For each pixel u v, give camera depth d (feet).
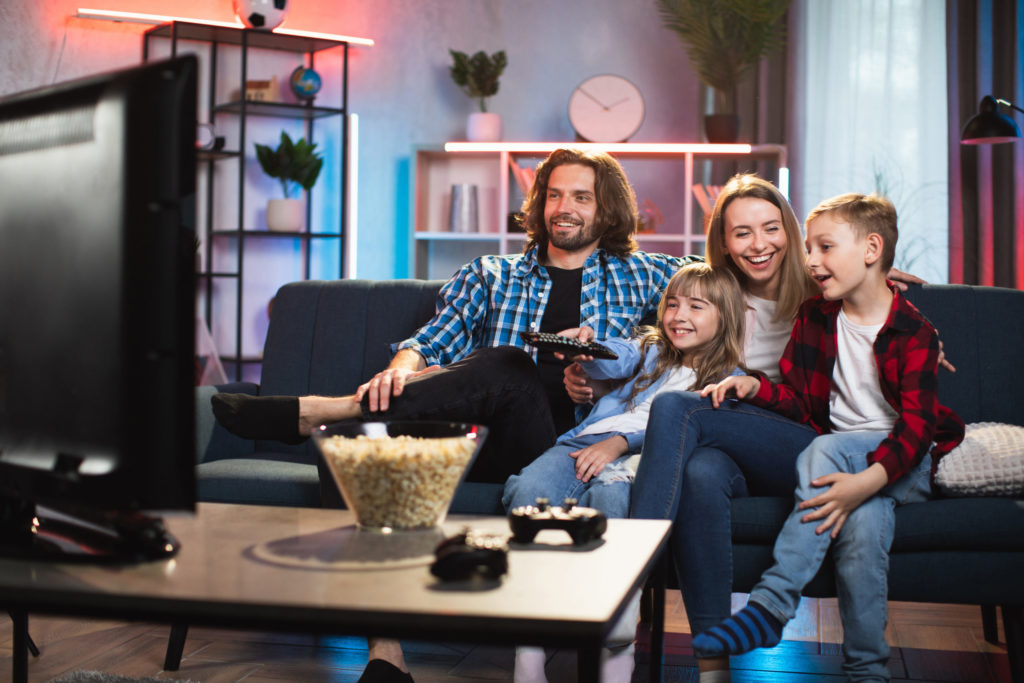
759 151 13.66
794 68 14.40
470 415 5.95
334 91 14.52
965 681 5.82
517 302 7.25
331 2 14.44
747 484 5.69
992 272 13.92
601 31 15.06
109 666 5.89
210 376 12.96
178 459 2.85
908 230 14.25
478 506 5.78
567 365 7.00
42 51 12.67
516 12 15.06
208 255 13.62
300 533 3.39
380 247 14.84
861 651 4.83
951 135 14.03
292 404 5.75
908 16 14.24
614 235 7.39
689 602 5.09
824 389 5.88
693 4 13.61
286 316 7.96
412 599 2.57
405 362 6.81
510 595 2.63
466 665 6.03
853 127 14.35
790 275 6.43
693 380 6.23
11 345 3.23
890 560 5.09
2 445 3.27
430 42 14.87
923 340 5.43
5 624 6.70
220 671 5.86
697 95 14.99
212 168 13.71
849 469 5.17
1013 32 13.69
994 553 5.10
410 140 14.87
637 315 7.23
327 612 2.49
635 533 3.58
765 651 6.42
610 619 2.47
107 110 2.93
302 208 13.60
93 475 2.92
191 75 2.85
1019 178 13.71
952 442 5.50
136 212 2.84
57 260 3.06
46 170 3.12
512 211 14.75
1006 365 6.65
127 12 13.07
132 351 2.84
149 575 2.81
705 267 6.37
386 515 3.39
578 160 7.30
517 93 15.10
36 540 3.26
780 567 4.86
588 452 5.85
